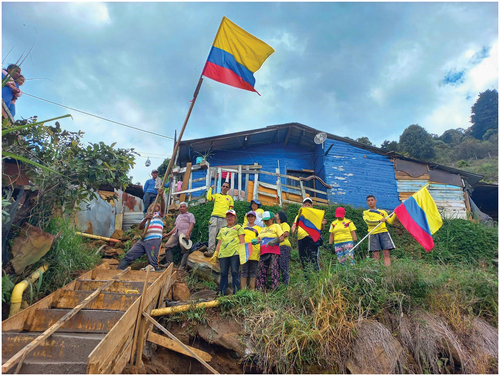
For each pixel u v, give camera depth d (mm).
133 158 5578
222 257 5520
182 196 10039
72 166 4809
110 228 9625
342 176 13234
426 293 5129
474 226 10008
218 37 5621
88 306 3881
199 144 12641
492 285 5301
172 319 4516
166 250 7113
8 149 4254
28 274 4309
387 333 4359
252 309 4719
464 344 4590
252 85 5688
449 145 47812
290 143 14570
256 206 6723
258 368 4074
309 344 4191
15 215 4480
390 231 9695
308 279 5586
